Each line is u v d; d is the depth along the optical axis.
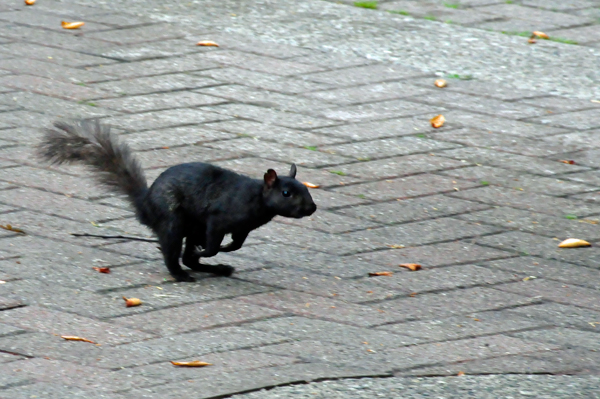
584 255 10.66
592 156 13.43
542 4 20.34
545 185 12.50
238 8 19.39
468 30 18.55
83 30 17.48
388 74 16.19
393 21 18.98
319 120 14.22
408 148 13.43
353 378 7.74
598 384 7.79
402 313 9.12
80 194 11.63
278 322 8.80
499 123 14.40
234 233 9.55
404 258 10.40
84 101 14.41
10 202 11.26
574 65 16.89
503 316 9.16
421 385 7.67
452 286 9.78
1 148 12.71
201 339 8.36
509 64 16.83
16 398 7.20
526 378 7.87
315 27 18.39
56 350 8.02
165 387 7.46
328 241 10.77
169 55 16.52
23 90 14.65
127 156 9.95
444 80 15.98
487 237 11.01
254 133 13.67
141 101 14.56
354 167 12.77
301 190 9.20
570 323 9.05
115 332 8.43
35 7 18.66
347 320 8.91
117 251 10.25
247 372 7.75
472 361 8.15
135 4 19.27
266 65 16.31
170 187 9.37
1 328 8.38
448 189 12.26
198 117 14.12
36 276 9.48
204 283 9.63
